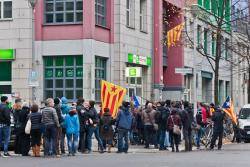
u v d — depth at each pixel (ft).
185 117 89.45
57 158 72.95
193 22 174.40
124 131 85.56
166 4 159.63
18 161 67.97
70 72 124.88
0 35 127.75
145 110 94.17
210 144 97.45
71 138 78.89
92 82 122.62
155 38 151.43
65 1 125.70
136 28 141.79
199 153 82.99
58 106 78.28
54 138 75.51
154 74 150.30
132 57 138.10
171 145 89.97
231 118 121.08
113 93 95.09
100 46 127.54
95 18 126.31
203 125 99.60
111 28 132.26
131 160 69.00
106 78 131.23
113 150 90.74
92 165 62.34
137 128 101.09
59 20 125.90
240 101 239.30
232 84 210.38
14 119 80.02
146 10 148.87
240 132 122.42
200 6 177.88
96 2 127.34
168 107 92.73
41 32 126.31
